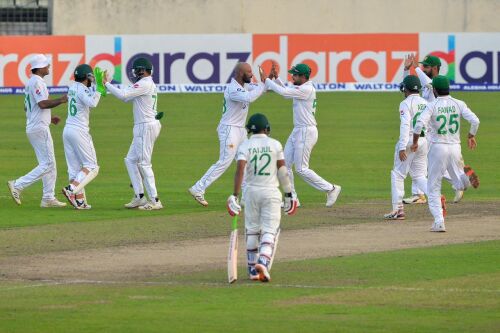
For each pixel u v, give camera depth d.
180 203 73.81
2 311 41.75
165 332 38.50
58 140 113.75
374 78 144.25
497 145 106.69
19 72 143.38
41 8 163.88
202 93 144.12
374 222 64.88
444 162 60.69
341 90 144.38
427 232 60.78
